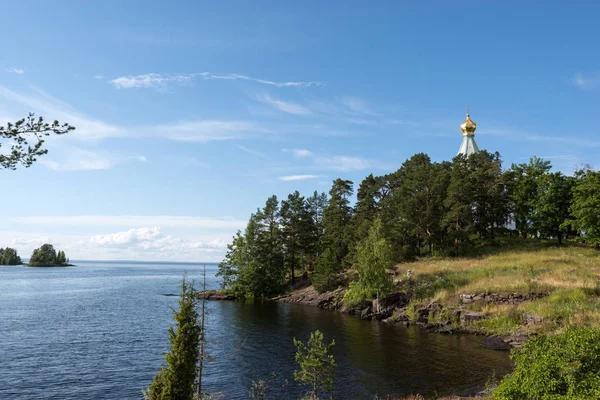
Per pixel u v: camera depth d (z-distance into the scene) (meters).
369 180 84.94
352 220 78.62
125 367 32.94
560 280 45.88
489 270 54.25
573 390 13.61
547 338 15.95
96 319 57.16
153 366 33.22
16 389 27.61
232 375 29.58
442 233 68.06
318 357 21.28
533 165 76.50
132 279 158.50
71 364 33.75
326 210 86.44
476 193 67.69
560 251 61.94
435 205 69.56
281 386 27.03
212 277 167.38
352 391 25.14
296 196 88.56
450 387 25.34
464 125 93.31
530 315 39.28
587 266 51.50
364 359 32.25
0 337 44.72
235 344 39.44
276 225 91.25
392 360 31.86
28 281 138.62
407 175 78.12
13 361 34.59
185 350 16.83
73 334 46.47
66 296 89.00
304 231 86.88
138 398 26.05
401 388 25.50
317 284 71.62
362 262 56.38
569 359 14.21
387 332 43.66
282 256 85.56
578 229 62.31
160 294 93.75
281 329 46.88
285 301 76.06
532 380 14.52
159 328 50.25
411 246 73.00
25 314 61.88
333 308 64.62
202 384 27.52
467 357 32.44
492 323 41.78
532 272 50.31
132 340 43.22
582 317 36.25
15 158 12.91
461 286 51.06
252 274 80.19
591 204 58.97
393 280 58.12
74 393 26.91
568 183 68.62
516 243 70.81
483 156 77.50
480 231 70.69
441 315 46.44
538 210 70.25
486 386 23.69
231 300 79.31
